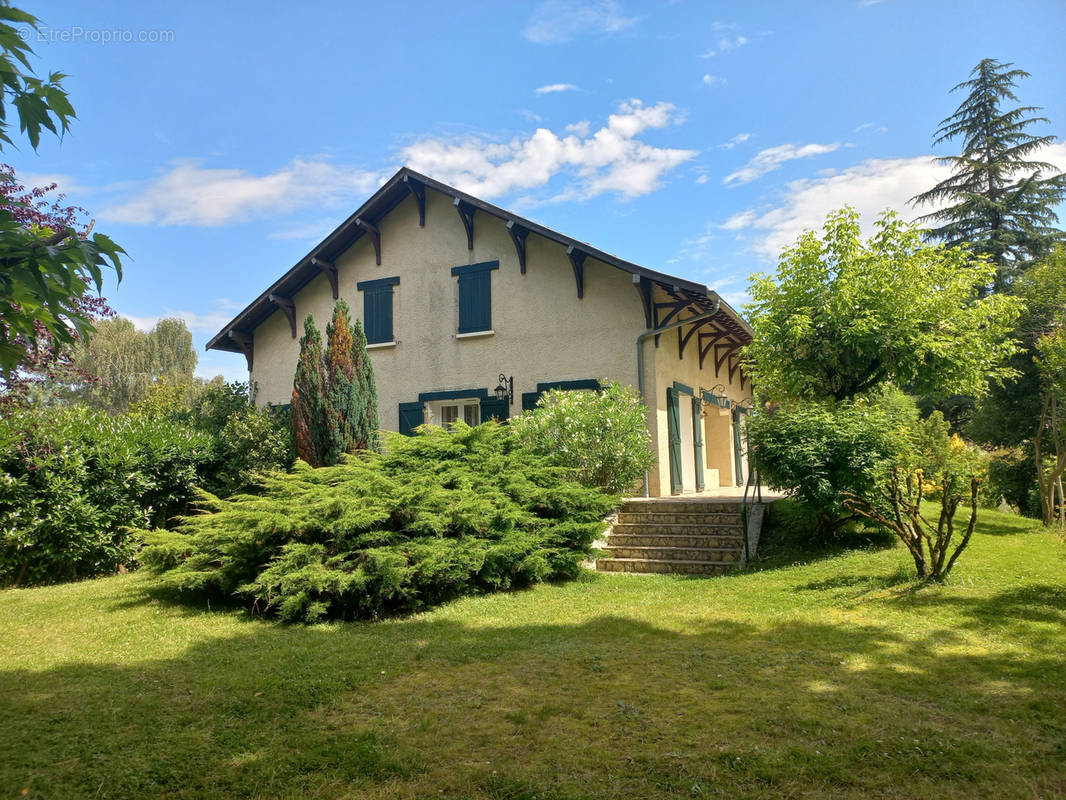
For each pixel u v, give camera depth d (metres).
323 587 7.01
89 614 7.57
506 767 3.54
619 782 3.33
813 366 11.47
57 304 2.76
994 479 15.84
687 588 8.36
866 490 9.07
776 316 11.70
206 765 3.67
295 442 12.92
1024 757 3.46
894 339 10.93
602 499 10.27
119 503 10.80
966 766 3.38
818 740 3.72
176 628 6.88
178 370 40.28
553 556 9.28
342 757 3.70
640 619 6.72
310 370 12.04
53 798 3.34
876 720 3.95
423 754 3.73
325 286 17.00
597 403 11.93
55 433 10.16
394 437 10.58
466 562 7.94
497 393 14.62
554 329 14.35
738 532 10.54
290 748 3.86
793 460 9.23
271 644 6.21
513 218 14.13
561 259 14.44
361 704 4.56
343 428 11.87
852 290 11.02
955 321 11.27
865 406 10.59
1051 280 13.09
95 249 2.72
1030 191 27.08
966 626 5.73
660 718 4.11
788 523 10.58
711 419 19.38
